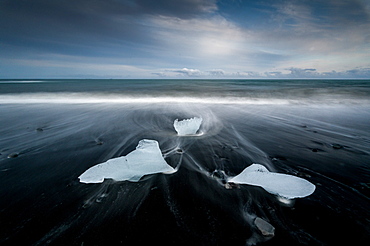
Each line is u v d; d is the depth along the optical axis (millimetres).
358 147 3682
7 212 1829
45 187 2268
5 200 2014
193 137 4289
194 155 3289
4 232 1584
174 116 6484
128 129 4906
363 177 2527
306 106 8617
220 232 1606
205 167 2842
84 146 3678
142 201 2020
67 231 1604
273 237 1554
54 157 3150
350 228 1640
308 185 2287
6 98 10320
